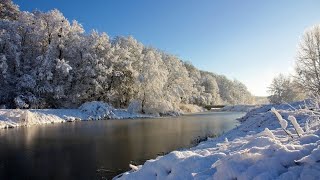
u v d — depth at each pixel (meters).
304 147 5.54
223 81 134.12
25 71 52.34
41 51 55.81
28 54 54.97
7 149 19.30
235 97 132.62
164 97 62.47
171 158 6.85
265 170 5.09
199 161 6.36
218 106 88.44
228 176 5.32
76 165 14.89
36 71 51.31
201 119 44.66
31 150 18.94
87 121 43.25
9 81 50.75
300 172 4.80
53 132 28.36
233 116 52.72
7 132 28.39
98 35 60.53
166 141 21.72
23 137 24.88
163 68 67.88
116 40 72.50
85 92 56.25
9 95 50.44
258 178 4.87
